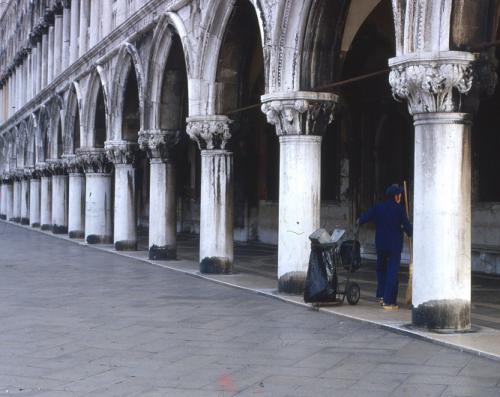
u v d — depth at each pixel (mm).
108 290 12945
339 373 6750
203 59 14625
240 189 24672
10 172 46312
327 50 11633
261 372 6820
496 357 7176
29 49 40812
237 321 9602
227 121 14648
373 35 17047
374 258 18344
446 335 8227
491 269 15164
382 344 8023
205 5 14547
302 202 11734
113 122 21469
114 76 21172
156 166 18219
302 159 11695
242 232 24719
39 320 9789
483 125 15500
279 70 11617
